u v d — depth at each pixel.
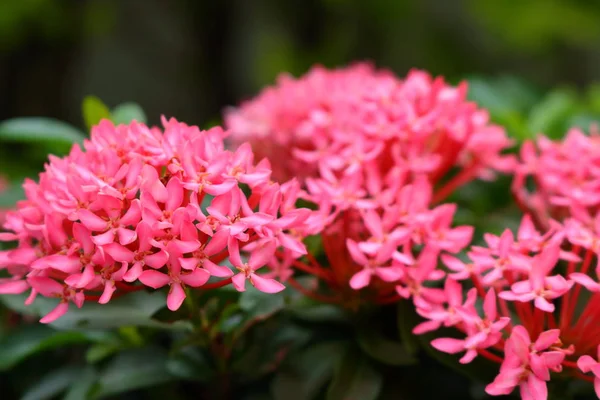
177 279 0.47
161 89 1.95
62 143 0.62
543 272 0.49
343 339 0.56
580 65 1.92
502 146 0.60
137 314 0.53
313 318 0.55
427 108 0.56
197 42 1.54
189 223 0.47
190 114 1.68
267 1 1.68
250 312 0.52
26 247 0.50
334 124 0.57
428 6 1.79
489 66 1.83
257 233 0.48
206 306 0.52
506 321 0.48
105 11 1.43
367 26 1.71
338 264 0.53
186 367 0.54
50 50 1.30
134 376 0.54
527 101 0.79
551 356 0.47
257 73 1.68
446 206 0.52
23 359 0.58
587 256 0.51
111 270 0.47
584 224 0.54
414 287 0.51
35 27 1.27
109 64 2.00
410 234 0.52
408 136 0.54
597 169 0.54
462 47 1.80
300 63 1.65
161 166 0.49
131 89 2.03
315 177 0.58
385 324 0.56
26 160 0.91
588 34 1.56
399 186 0.53
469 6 1.65
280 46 1.67
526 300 0.48
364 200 0.52
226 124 0.70
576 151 0.56
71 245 0.48
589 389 0.53
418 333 0.51
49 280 0.49
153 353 0.56
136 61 1.99
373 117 0.55
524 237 0.51
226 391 0.57
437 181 0.59
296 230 0.52
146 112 1.97
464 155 0.61
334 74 0.66
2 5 1.24
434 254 0.51
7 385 0.60
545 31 1.56
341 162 0.54
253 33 1.72
